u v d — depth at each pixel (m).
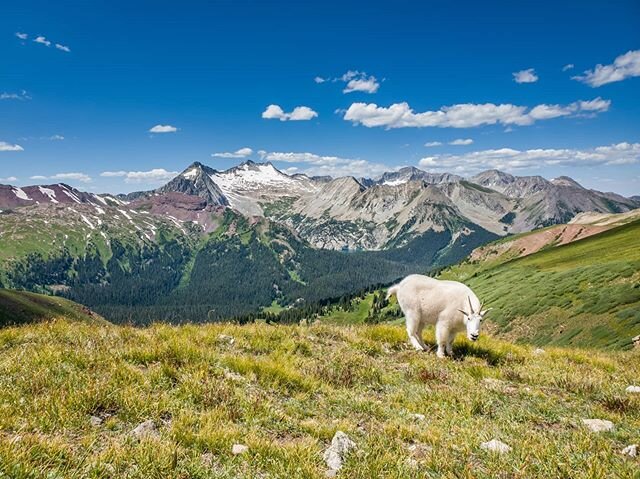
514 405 4.29
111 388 3.60
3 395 3.40
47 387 3.63
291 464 2.84
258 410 3.66
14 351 4.39
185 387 3.79
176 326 6.03
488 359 5.93
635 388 4.88
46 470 2.47
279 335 5.91
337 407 4.03
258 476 2.76
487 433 3.58
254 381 4.31
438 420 3.86
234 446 3.04
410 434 3.50
